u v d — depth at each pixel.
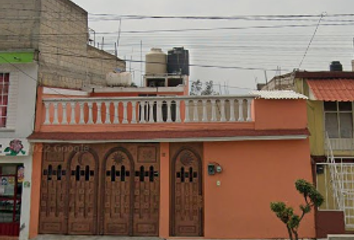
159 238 10.15
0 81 11.32
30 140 10.68
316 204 8.02
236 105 10.99
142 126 10.63
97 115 10.88
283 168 10.20
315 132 11.38
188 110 10.61
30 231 10.58
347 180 10.56
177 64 17.72
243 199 10.19
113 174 10.76
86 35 15.20
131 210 10.51
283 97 10.21
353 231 9.71
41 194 10.83
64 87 13.12
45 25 11.88
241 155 10.35
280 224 9.98
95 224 10.57
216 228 10.12
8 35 11.57
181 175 10.52
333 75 11.72
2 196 11.20
